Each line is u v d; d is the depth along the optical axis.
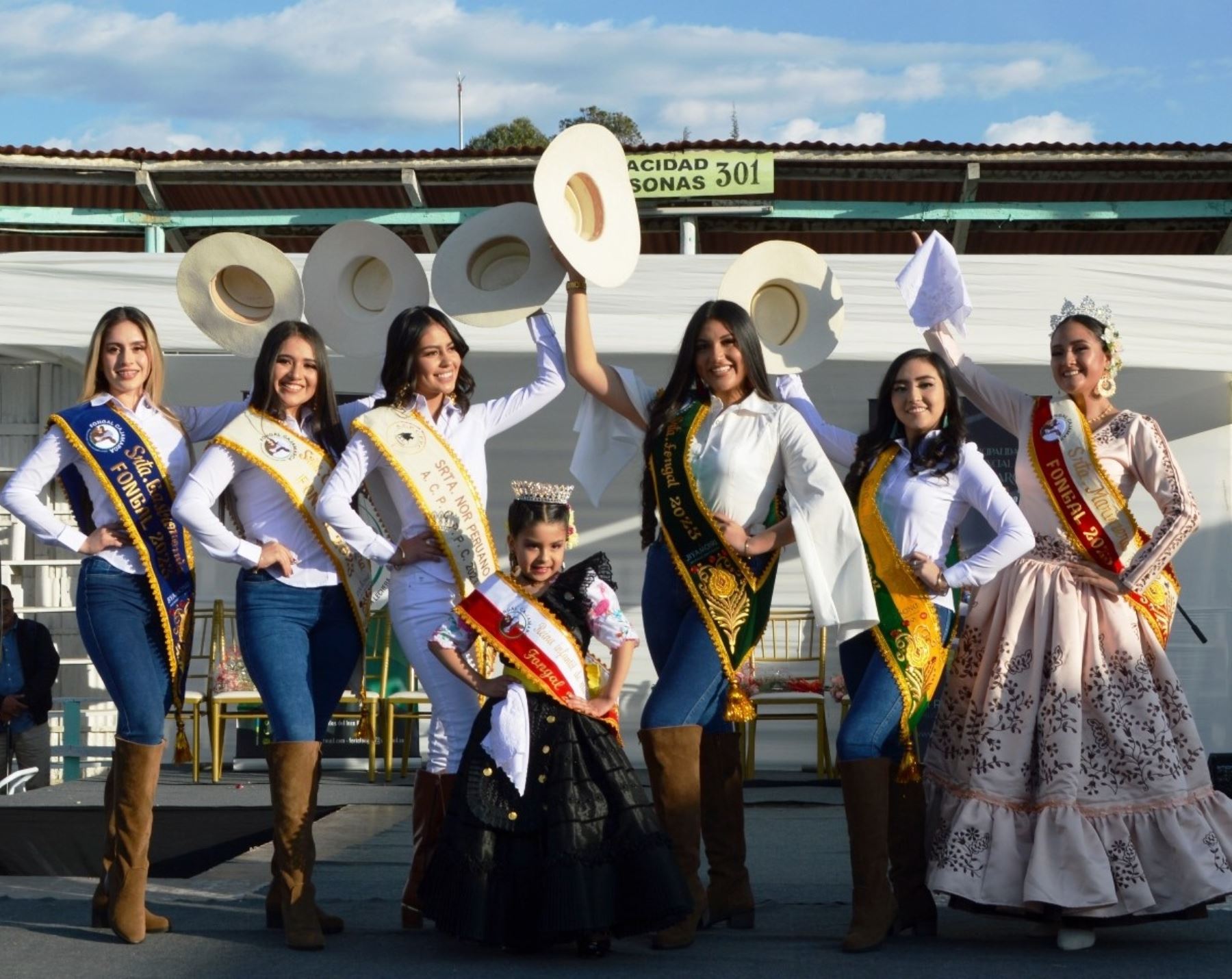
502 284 4.48
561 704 3.67
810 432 3.93
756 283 4.35
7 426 8.39
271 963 3.55
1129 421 4.06
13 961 3.57
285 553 3.85
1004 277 6.91
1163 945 3.82
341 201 10.73
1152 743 3.82
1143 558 3.92
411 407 4.01
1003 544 3.84
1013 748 3.85
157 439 3.99
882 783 3.79
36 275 6.92
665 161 10.01
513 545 3.78
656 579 4.04
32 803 6.74
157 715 3.88
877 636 3.88
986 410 4.26
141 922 3.79
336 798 6.82
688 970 3.46
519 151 9.99
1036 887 3.67
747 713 3.86
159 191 10.55
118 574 3.92
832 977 3.39
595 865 3.54
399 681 7.52
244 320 4.55
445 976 3.39
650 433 4.03
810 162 9.97
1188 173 10.02
